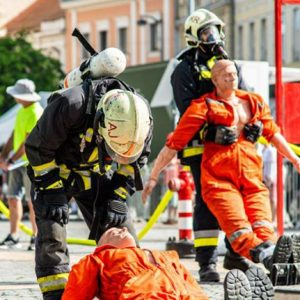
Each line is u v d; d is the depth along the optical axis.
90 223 13.49
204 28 17.14
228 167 16.11
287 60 76.44
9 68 78.75
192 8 46.19
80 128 12.68
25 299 15.30
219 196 15.98
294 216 35.28
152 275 10.80
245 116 16.23
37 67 79.75
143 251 11.06
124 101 12.25
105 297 11.00
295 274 14.35
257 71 24.97
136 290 10.71
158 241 27.59
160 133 41.69
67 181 13.06
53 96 12.91
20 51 79.12
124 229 11.23
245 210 16.02
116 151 12.33
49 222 12.87
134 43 109.44
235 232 15.73
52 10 121.31
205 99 16.34
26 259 21.61
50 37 120.56
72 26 117.75
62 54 119.25
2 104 76.62
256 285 12.15
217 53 17.19
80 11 116.88
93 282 11.02
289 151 16.61
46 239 12.86
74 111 12.53
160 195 40.56
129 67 44.44
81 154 12.79
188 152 16.80
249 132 16.22
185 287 10.85
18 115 23.98
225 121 16.14
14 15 123.75
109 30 113.19
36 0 124.56
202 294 10.90
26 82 23.70
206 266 17.34
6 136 43.56
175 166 38.28
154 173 16.69
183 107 17.02
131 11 109.75
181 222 22.81
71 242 23.05
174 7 103.19
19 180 24.56
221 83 16.30
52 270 12.84
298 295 12.16
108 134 12.28
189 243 22.31
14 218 24.66
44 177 12.85
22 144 23.83
